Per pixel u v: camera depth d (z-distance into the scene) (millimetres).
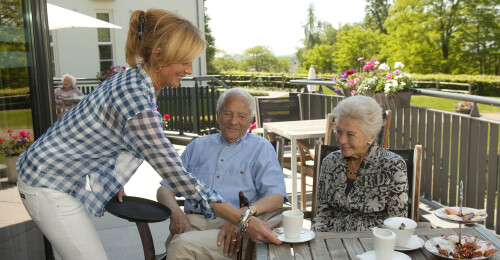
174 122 8781
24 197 1762
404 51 29734
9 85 2535
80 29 12664
